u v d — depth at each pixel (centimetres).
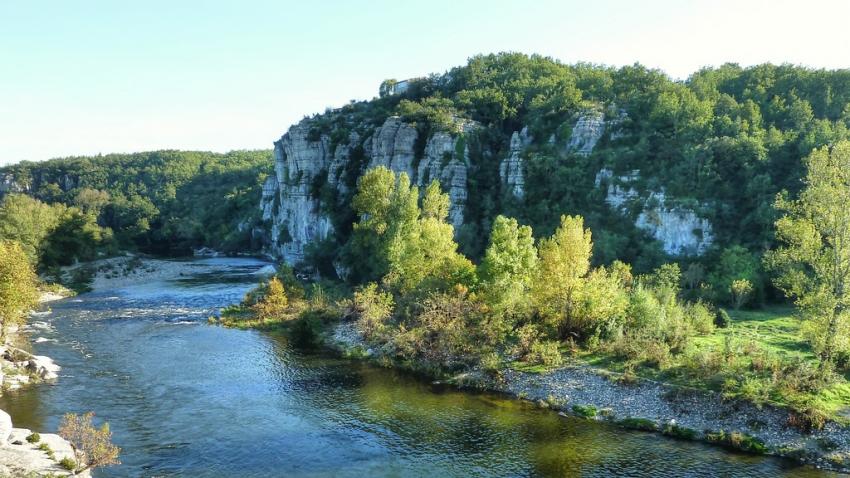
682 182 8725
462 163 10750
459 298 5731
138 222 19562
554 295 5253
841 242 3944
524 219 9669
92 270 11619
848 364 4172
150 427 3866
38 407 4169
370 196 8744
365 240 8750
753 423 3603
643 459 3356
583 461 3347
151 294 9862
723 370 4078
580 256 5175
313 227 13662
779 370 3981
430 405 4316
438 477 3166
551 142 10700
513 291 5469
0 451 3141
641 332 4909
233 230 19238
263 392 4622
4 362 4884
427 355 5316
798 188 8094
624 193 9056
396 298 6950
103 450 3125
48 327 7019
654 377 4291
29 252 10631
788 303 7088
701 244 8169
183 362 5497
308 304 7775
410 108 12612
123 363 5431
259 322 7231
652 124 9988
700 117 9644
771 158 8738
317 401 4409
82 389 4628
